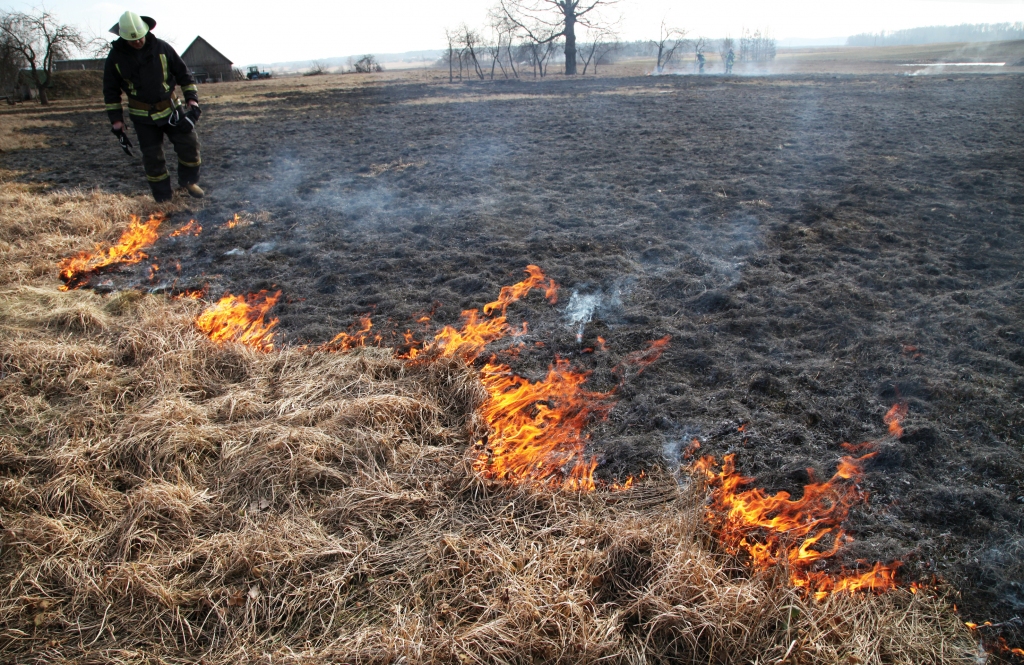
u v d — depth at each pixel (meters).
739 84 23.52
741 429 3.21
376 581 2.40
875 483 2.83
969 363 3.69
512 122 14.40
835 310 4.41
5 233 6.19
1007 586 2.31
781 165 8.93
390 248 6.03
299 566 2.42
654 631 2.14
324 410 3.29
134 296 4.96
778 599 2.18
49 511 2.69
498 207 7.36
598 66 46.47
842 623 2.15
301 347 4.14
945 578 2.36
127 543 2.49
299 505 2.74
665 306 4.63
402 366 3.80
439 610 2.25
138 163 10.47
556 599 2.21
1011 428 3.13
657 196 7.59
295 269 5.61
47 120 18.00
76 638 2.20
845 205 6.88
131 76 6.93
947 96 16.61
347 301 4.92
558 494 2.80
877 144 10.16
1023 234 5.77
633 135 11.97
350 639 2.14
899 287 4.79
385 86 28.67
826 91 19.38
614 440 3.18
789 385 3.56
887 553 2.46
